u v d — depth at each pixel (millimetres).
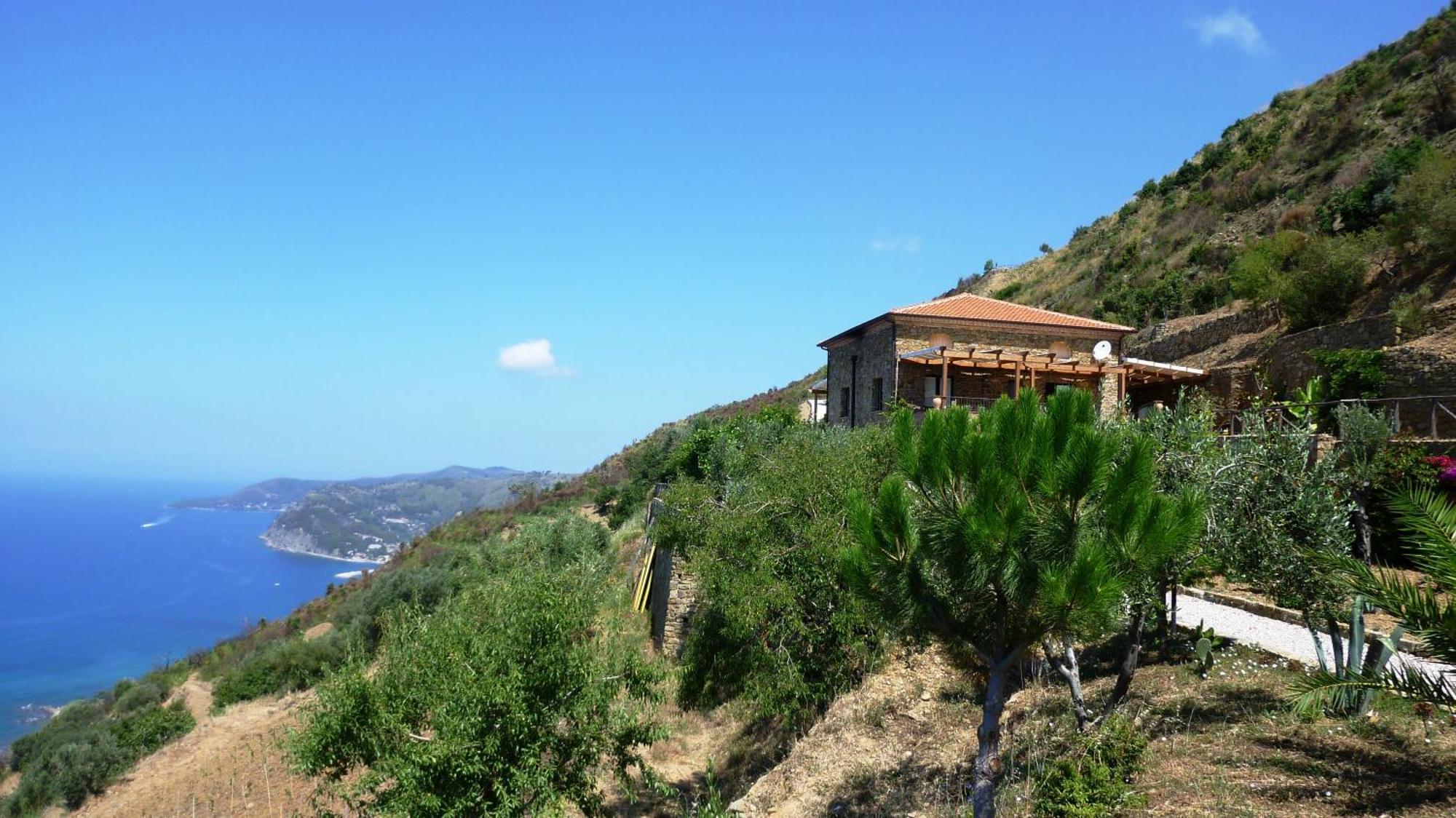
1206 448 9656
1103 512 6832
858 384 30531
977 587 7035
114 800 30062
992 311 28625
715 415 71375
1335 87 50562
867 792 11383
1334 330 24531
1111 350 28250
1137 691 10750
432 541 65562
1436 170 26031
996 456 7043
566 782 10648
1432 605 6348
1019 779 9305
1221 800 7039
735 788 15555
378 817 10000
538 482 99312
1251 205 46844
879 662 14562
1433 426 17938
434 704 10195
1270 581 8945
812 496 14445
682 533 17516
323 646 41125
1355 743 7859
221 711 38312
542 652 10570
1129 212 63156
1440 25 43875
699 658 16219
